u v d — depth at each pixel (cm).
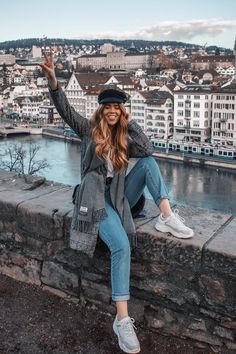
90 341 378
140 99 9381
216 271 351
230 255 342
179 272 367
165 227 373
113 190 364
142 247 379
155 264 377
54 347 372
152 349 370
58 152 7312
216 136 8262
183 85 10531
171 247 366
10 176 540
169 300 376
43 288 444
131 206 386
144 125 9419
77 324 398
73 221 363
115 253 346
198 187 5141
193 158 6575
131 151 369
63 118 375
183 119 8681
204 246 353
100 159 355
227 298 350
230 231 381
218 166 6325
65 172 5725
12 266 463
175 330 377
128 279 349
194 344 371
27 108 12762
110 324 397
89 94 10681
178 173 5950
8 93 14338
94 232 353
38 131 9850
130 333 338
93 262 406
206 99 8288
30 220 437
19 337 383
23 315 410
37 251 441
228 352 358
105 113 355
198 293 362
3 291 445
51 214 422
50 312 414
